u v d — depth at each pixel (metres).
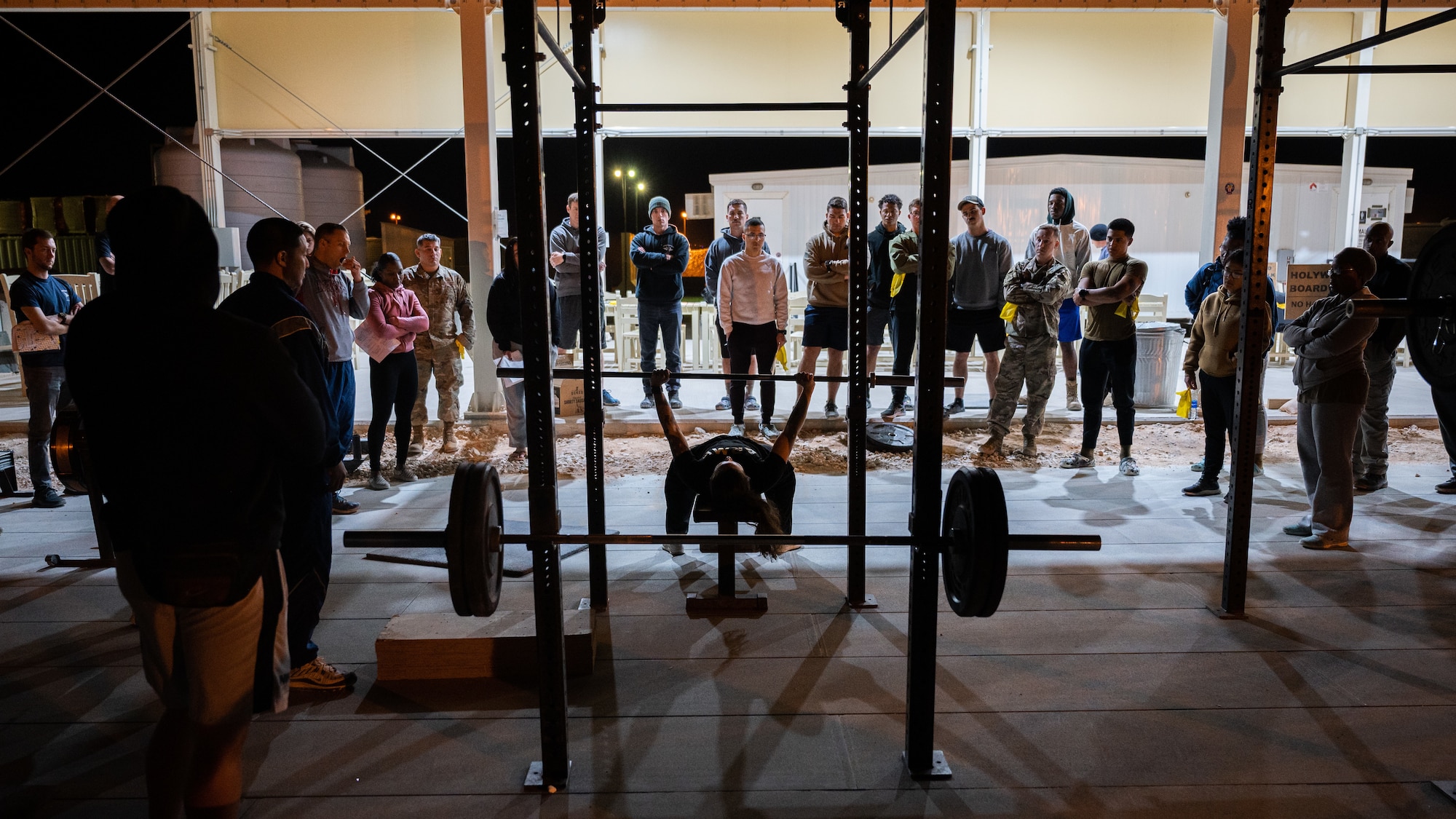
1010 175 10.25
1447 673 2.99
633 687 2.94
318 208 10.12
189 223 1.71
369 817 2.23
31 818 2.22
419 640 2.99
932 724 2.38
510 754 2.53
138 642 3.31
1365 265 3.95
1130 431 5.93
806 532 4.69
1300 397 4.41
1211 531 4.64
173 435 1.68
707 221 14.92
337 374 4.56
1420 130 9.52
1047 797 2.30
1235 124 7.42
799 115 9.10
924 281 2.16
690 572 4.08
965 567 2.14
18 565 4.19
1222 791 2.32
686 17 8.84
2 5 7.11
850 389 3.50
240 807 2.28
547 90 8.73
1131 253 10.51
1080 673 3.01
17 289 5.06
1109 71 9.23
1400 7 7.57
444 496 5.48
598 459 3.56
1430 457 6.34
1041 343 6.18
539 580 2.27
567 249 7.46
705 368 9.52
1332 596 3.69
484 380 7.49
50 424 5.23
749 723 2.69
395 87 8.80
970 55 9.20
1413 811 2.23
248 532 1.77
